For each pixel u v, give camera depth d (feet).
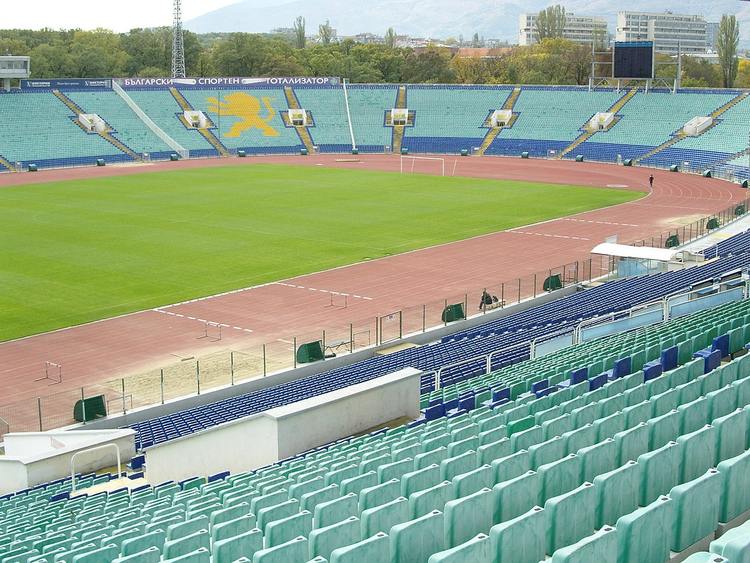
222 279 196.85
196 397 128.47
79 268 205.57
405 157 456.04
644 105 450.71
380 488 45.83
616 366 82.38
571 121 465.88
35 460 97.09
